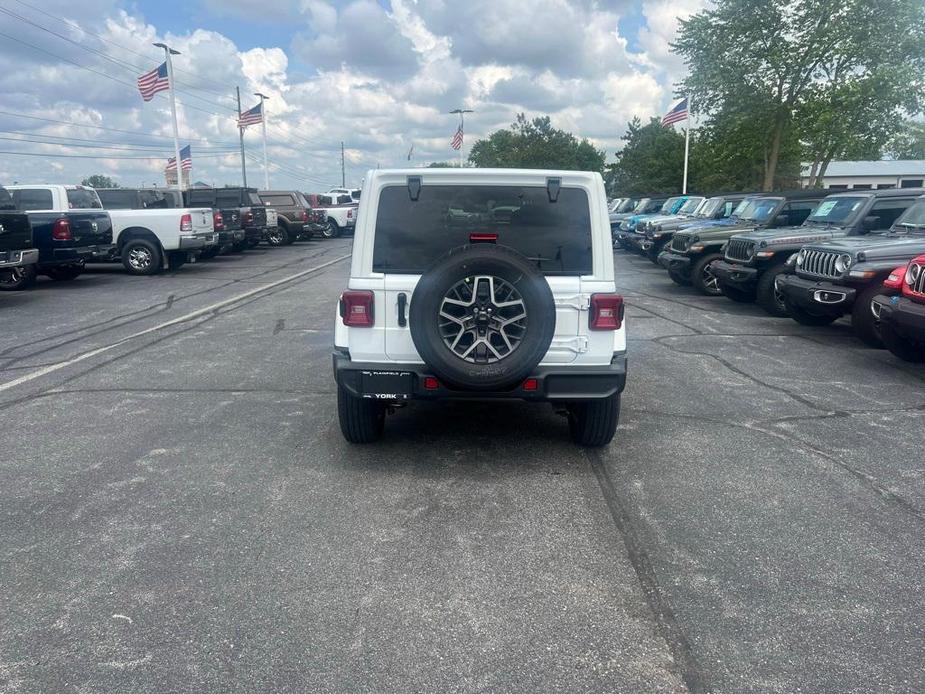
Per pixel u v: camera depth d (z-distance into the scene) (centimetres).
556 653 312
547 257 500
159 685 292
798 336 1008
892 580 371
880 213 1133
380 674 298
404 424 621
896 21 2611
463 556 394
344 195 4025
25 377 774
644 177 6494
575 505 459
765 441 579
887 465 529
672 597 355
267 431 600
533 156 7719
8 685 292
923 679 296
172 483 493
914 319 737
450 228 500
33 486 489
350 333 503
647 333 1027
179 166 3244
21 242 1238
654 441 579
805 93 2784
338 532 422
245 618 337
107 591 360
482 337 476
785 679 296
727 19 2761
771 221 1352
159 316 1166
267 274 1828
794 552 399
